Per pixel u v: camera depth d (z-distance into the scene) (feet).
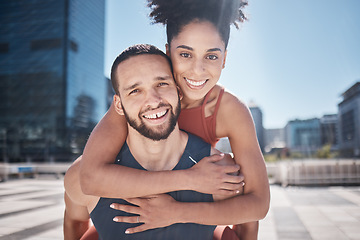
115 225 4.18
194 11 4.07
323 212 19.95
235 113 4.80
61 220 17.30
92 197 4.37
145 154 4.26
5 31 310.04
